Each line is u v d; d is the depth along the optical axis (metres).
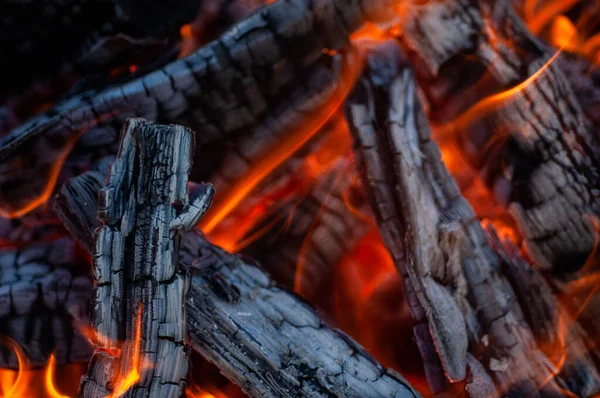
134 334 0.89
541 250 0.98
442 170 0.98
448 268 0.96
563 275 0.99
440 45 1.00
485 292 0.96
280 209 1.04
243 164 1.03
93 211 0.97
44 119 1.00
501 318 0.96
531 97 0.98
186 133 0.90
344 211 1.04
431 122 1.02
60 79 1.05
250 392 0.93
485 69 0.99
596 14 1.15
